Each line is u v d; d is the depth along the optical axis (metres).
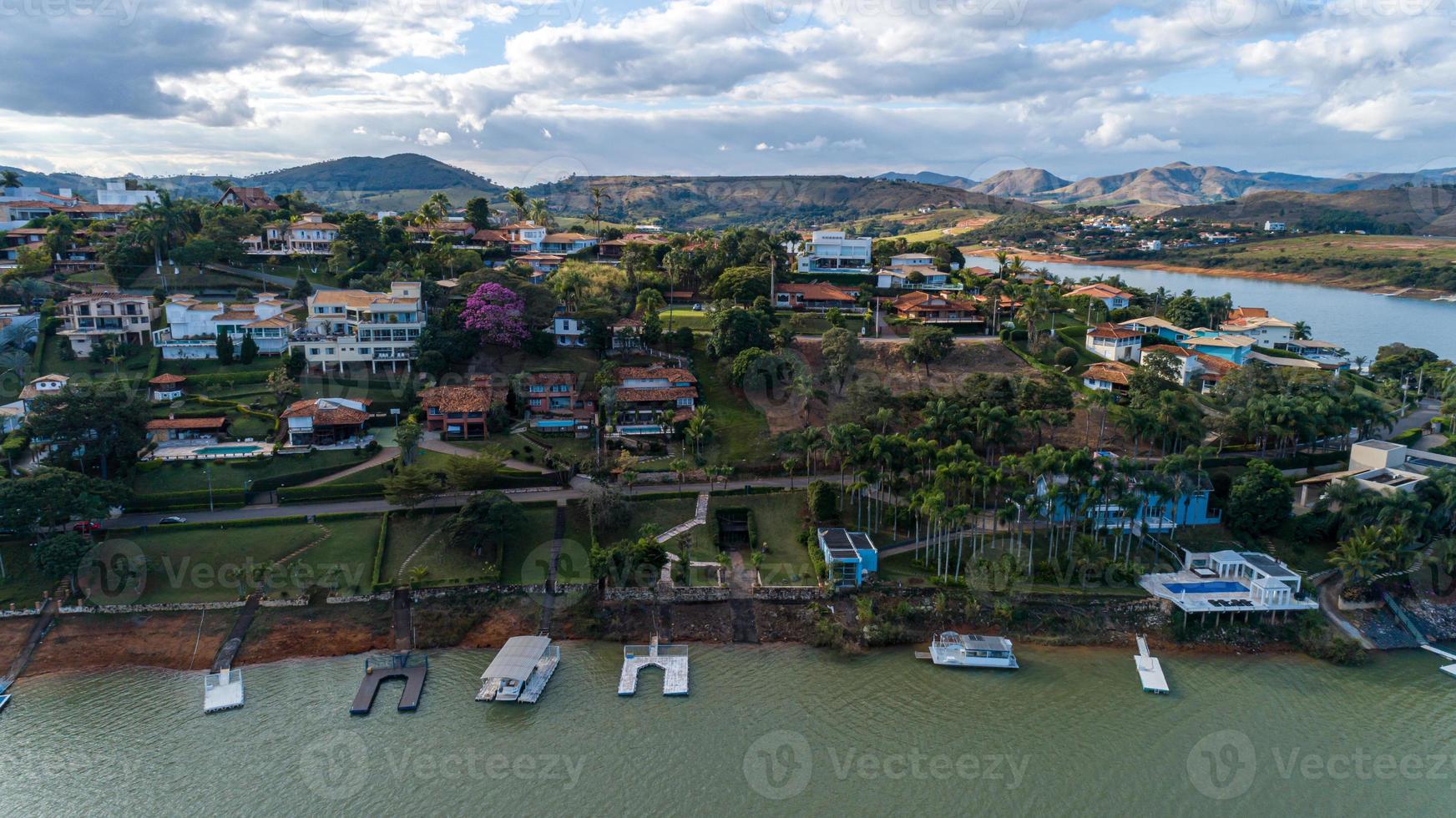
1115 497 127.56
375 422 159.38
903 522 133.12
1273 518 129.62
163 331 175.62
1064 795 84.56
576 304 194.88
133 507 130.50
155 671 105.56
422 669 105.25
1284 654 111.94
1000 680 104.94
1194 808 83.00
